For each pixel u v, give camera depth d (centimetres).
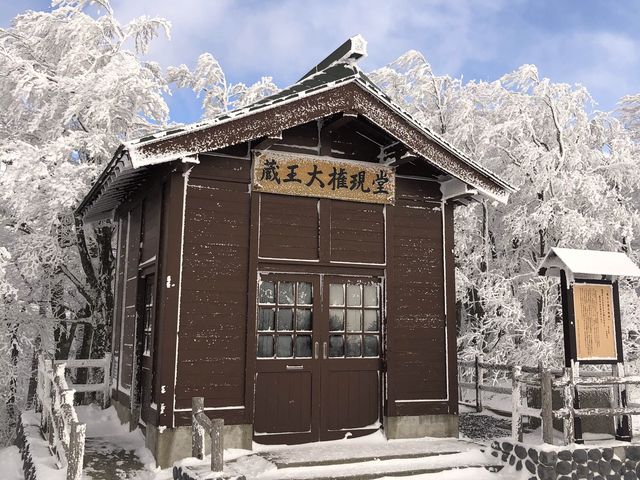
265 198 728
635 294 1140
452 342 789
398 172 803
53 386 688
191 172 690
